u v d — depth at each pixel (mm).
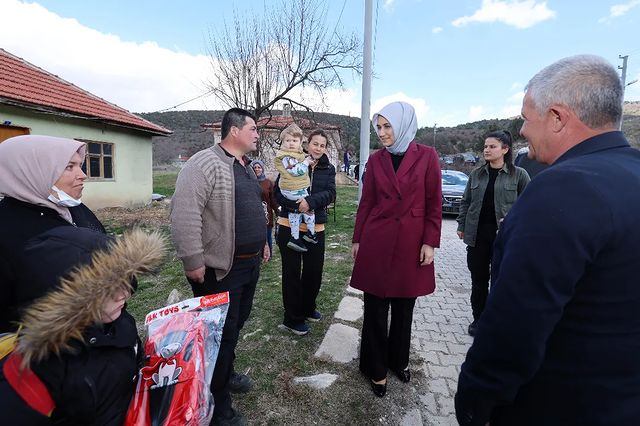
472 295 3336
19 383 930
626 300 887
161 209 11781
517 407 1051
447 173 12875
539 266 875
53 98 10094
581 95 991
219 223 1983
